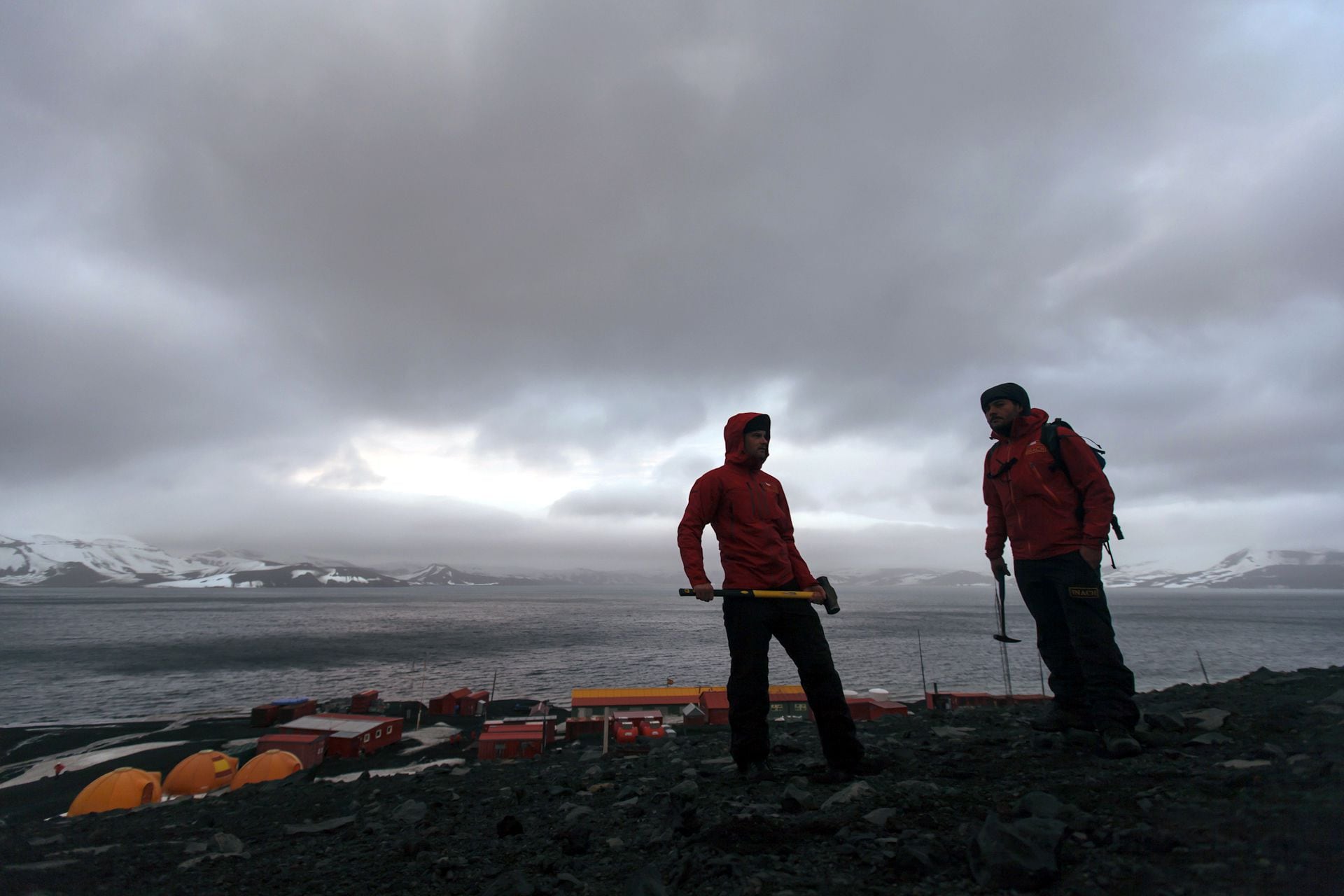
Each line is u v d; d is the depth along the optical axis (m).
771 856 3.00
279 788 6.59
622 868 3.19
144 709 58.03
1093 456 4.67
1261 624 173.12
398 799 5.44
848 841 3.04
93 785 19.97
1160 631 150.25
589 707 32.12
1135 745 4.03
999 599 5.49
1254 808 2.45
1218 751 3.90
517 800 4.95
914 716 7.92
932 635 139.75
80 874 3.75
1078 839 2.69
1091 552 4.46
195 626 165.25
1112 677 4.32
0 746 43.62
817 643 4.50
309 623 179.88
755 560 4.62
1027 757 4.39
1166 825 2.57
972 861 2.59
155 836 4.71
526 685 72.38
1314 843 2.00
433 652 107.19
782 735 7.52
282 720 49.31
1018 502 4.91
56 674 81.44
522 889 2.96
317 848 4.12
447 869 3.42
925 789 3.65
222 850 4.18
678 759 6.17
